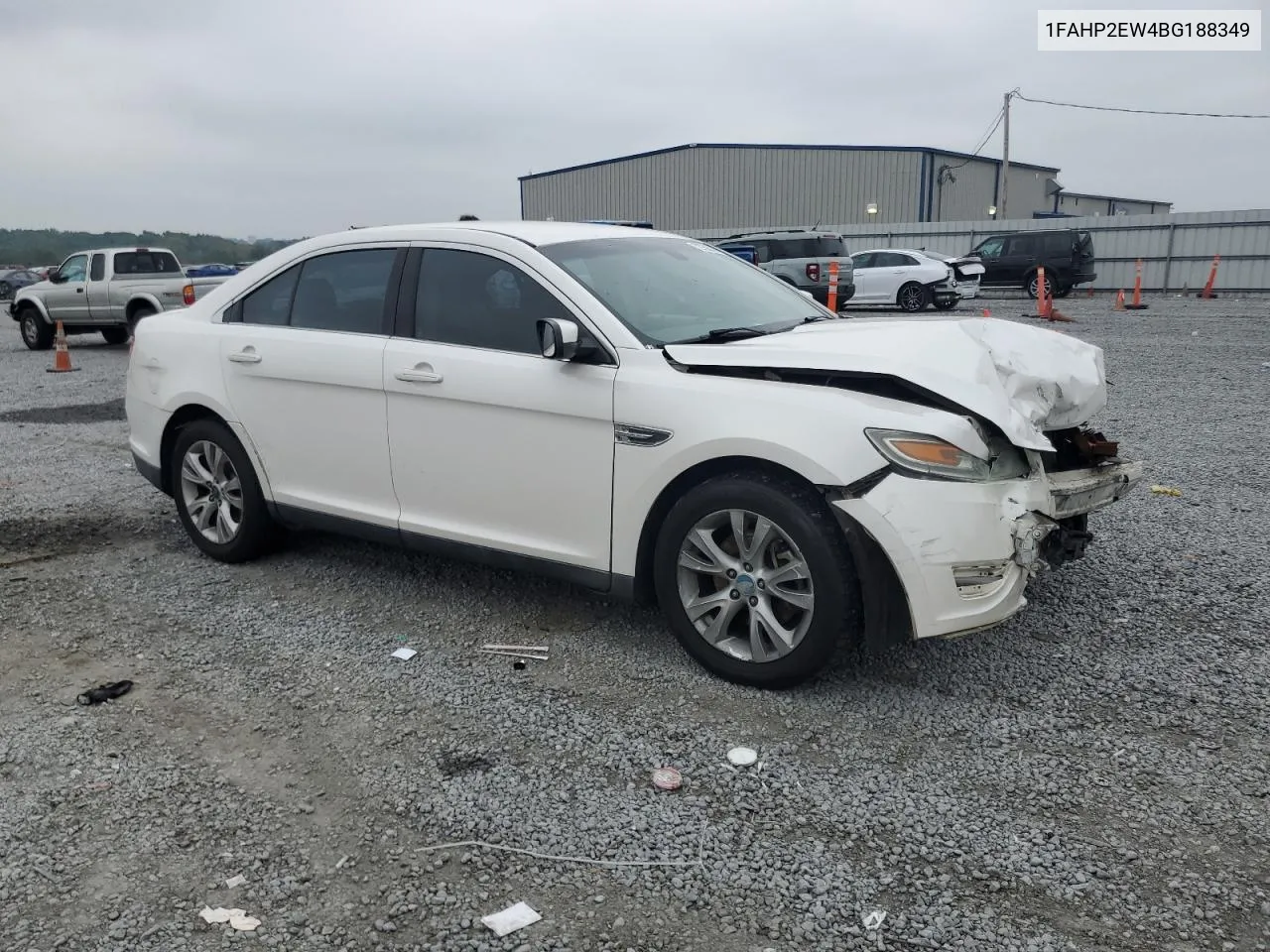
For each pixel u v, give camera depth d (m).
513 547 4.33
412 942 2.54
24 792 3.24
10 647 4.40
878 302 24.66
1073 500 3.90
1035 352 4.06
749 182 49.53
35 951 2.52
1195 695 3.77
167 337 5.52
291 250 5.14
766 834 2.96
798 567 3.63
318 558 5.52
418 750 3.47
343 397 4.75
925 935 2.54
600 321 4.05
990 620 3.56
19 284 39.31
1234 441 8.12
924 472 3.42
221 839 2.98
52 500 6.86
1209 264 30.14
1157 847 2.87
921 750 3.41
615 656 4.19
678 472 3.81
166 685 4.01
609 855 2.88
